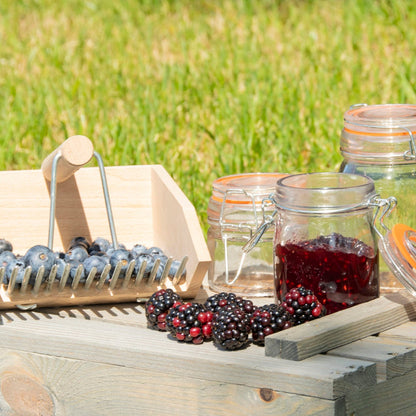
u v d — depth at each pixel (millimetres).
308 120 7047
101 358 2898
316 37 9805
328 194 2908
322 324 2777
